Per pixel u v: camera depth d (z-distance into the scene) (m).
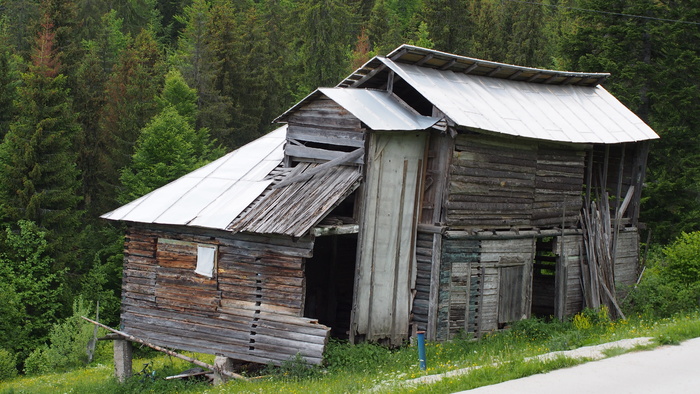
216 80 58.22
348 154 21.20
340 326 25.69
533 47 62.94
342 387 16.08
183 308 21.95
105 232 45.25
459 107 22.80
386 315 21.73
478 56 63.72
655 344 17.56
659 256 37.00
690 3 38.53
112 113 51.44
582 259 27.42
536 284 30.16
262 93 61.25
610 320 26.39
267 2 73.81
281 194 21.52
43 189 40.97
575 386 14.10
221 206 21.81
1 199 40.56
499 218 24.17
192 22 69.81
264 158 24.33
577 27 43.72
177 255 22.20
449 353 20.86
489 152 23.48
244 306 21.03
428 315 22.22
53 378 29.52
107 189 48.12
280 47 68.50
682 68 38.09
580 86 30.11
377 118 21.22
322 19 60.97
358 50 66.56
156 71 58.56
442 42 63.84
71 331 34.41
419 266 22.58
